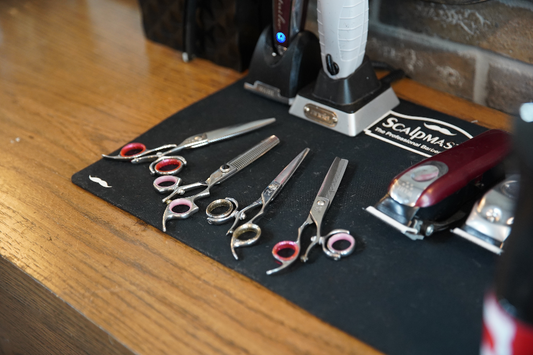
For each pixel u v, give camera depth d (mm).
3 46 895
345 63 618
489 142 521
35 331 589
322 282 456
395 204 485
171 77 795
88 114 718
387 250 482
